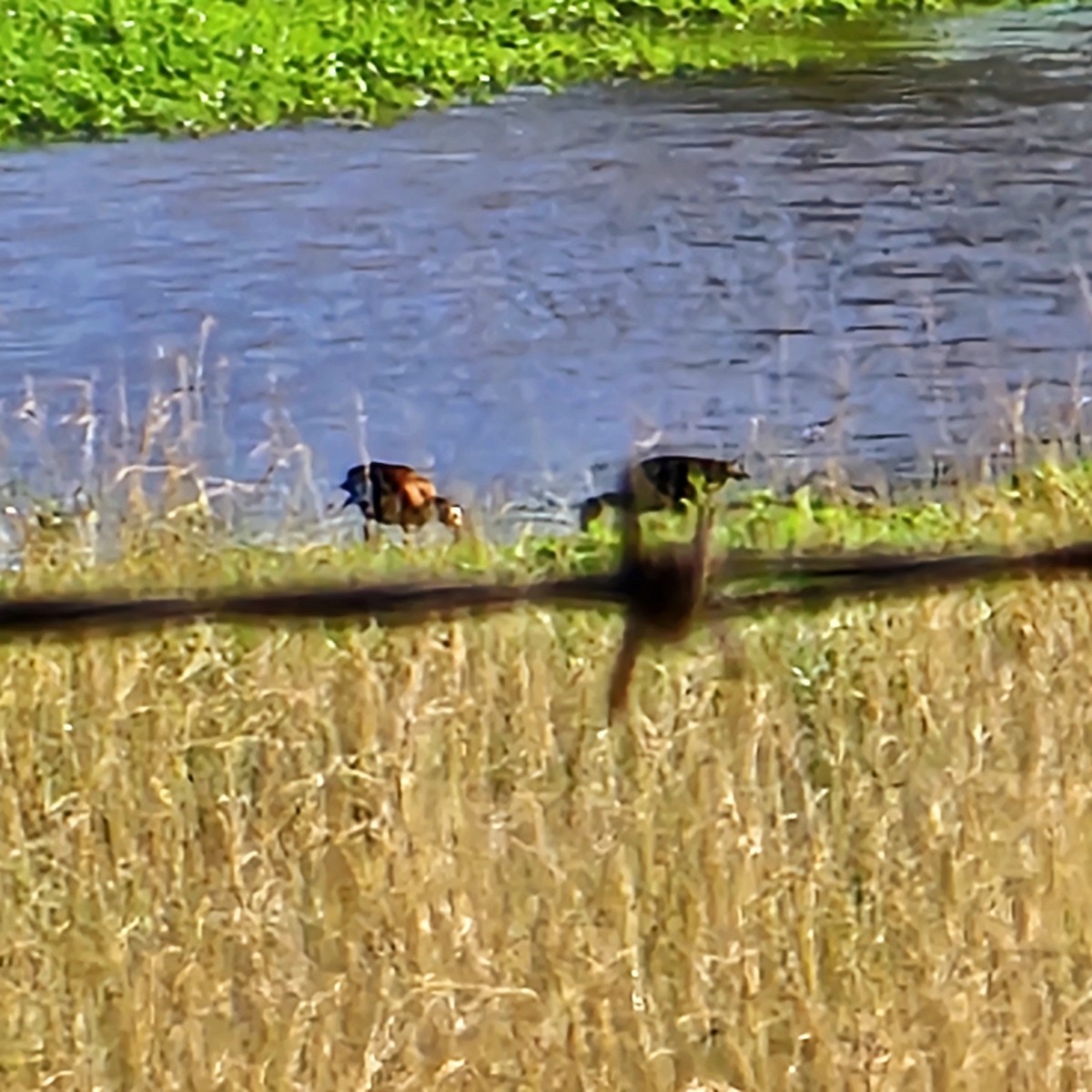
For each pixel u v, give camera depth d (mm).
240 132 21359
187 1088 6391
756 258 16609
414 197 18469
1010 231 17188
